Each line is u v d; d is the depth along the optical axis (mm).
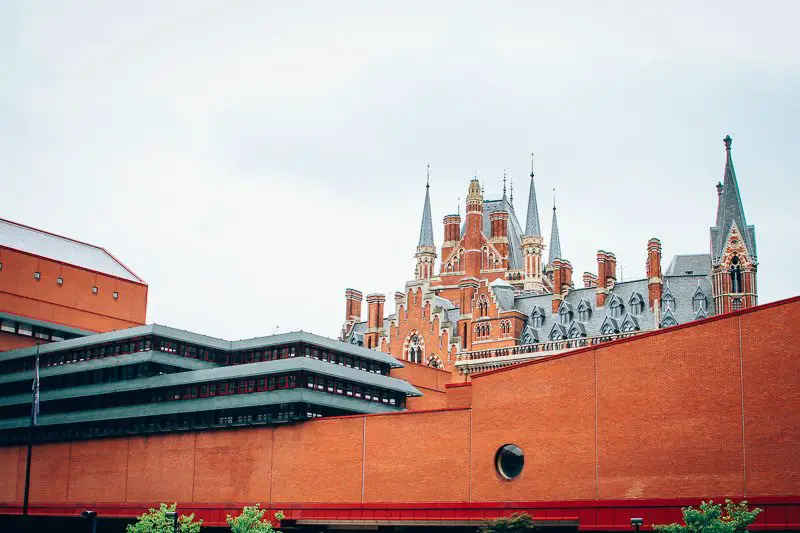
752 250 122875
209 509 101000
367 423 91438
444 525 81875
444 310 144875
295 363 100625
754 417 67375
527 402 79375
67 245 147500
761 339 67875
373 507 88312
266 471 98438
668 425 71125
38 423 119000
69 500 114562
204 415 106625
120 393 114500
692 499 68875
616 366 74562
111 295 145125
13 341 133125
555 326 133625
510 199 197000
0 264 133375
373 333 154750
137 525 88312
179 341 112250
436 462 85125
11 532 119375
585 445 75125
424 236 185375
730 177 125375
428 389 131750
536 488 77375
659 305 126688
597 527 72688
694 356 70750
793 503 64500
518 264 179000
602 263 133375
